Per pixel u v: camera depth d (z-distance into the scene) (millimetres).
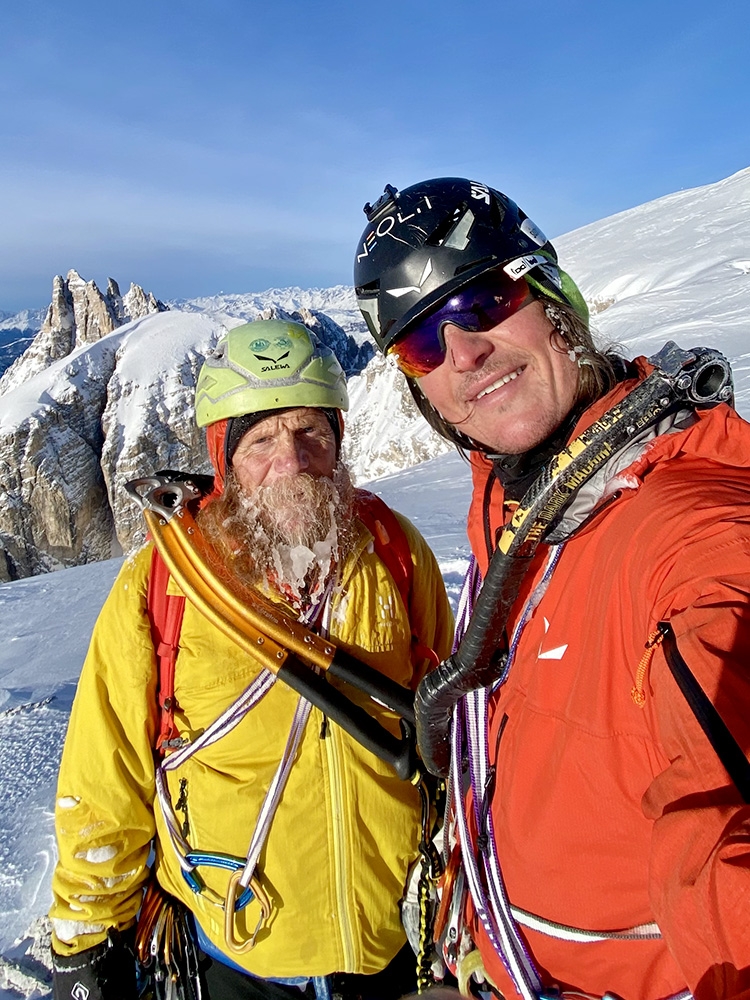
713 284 26406
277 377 1792
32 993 2283
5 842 3062
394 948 1891
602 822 1068
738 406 10141
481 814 1454
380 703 1872
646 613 961
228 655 1790
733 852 679
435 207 1426
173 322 89125
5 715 4621
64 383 78562
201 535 1799
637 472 1070
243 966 1803
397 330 1461
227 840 1752
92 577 10234
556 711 1158
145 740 1827
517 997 1372
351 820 1785
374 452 45250
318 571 1881
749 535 868
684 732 797
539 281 1365
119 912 1897
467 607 1689
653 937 1084
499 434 1385
